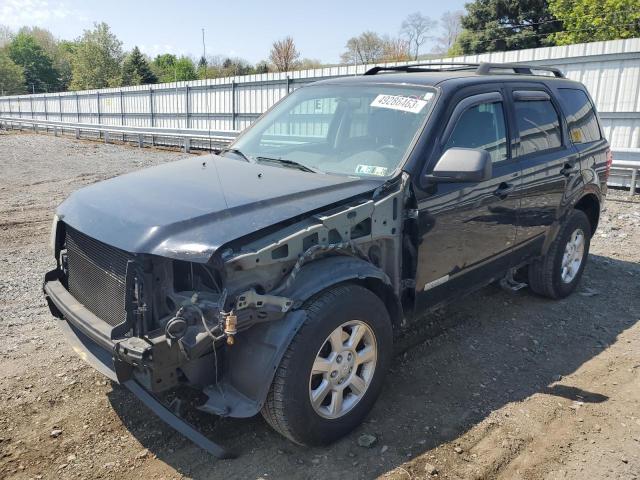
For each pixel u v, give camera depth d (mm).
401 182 3492
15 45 100188
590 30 30281
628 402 3662
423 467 3016
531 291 5648
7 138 27000
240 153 4359
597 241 7621
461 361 4230
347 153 3920
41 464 3027
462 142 3934
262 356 2812
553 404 3641
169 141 22281
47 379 3873
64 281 3639
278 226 2949
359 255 3324
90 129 25781
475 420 3459
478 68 4551
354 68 17844
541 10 37906
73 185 12617
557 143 5074
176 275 2879
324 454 3125
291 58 63031
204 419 3426
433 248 3701
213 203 3041
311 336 2898
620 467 3018
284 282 2924
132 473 2977
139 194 3318
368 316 3221
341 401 3178
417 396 3730
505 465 3045
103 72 82438
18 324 4820
